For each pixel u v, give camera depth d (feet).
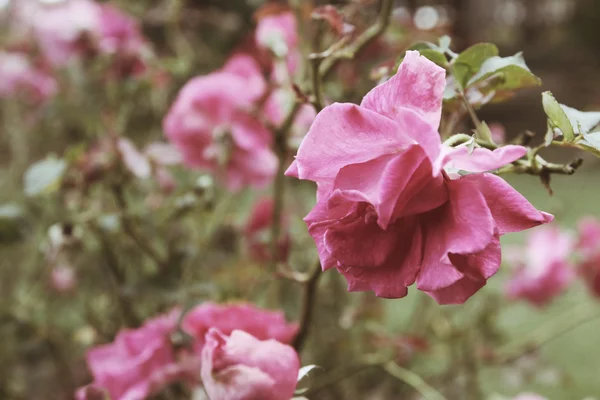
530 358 3.62
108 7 3.44
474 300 3.90
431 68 1.82
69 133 4.03
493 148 1.99
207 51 4.24
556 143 1.95
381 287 1.82
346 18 2.45
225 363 2.04
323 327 3.37
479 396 3.69
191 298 2.49
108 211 2.81
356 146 1.82
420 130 1.75
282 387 2.03
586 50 21.54
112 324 3.16
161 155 2.83
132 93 3.42
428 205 1.79
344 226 1.82
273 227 2.68
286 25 2.85
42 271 3.42
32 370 3.05
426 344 2.86
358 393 3.56
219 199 3.30
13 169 4.24
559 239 3.66
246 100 2.76
